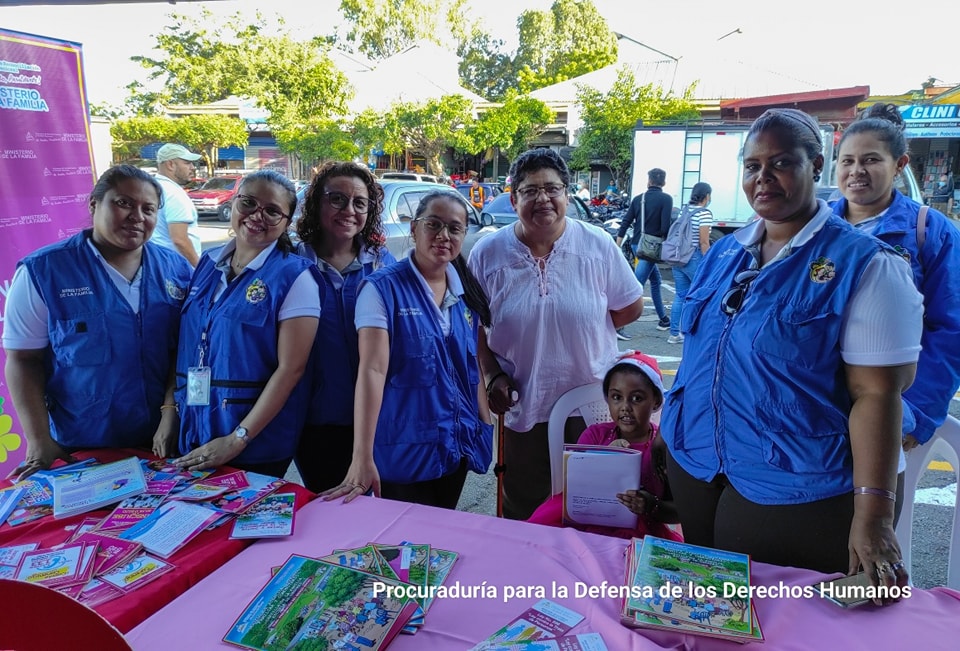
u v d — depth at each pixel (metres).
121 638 0.99
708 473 1.55
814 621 1.26
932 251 2.12
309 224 2.34
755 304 1.44
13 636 1.03
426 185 7.13
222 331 1.97
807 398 1.39
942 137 15.43
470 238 7.59
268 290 1.96
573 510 1.89
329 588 1.34
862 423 1.34
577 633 1.23
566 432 2.55
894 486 1.32
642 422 2.20
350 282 2.32
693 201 6.46
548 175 2.29
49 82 3.10
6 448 3.02
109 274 2.04
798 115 1.41
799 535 1.43
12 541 1.60
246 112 20.16
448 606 1.33
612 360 2.64
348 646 1.19
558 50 34.91
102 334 2.01
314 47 19.34
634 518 1.86
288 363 1.97
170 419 2.13
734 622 1.23
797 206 1.40
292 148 18.33
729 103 16.94
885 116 2.42
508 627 1.25
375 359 1.98
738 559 1.44
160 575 1.42
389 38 32.53
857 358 1.34
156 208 2.06
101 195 1.96
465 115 18.69
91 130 3.36
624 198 15.29
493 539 1.59
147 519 1.64
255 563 1.49
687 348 1.66
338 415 2.28
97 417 2.06
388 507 1.76
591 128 17.14
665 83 18.77
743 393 1.46
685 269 6.38
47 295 1.97
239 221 1.99
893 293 1.31
